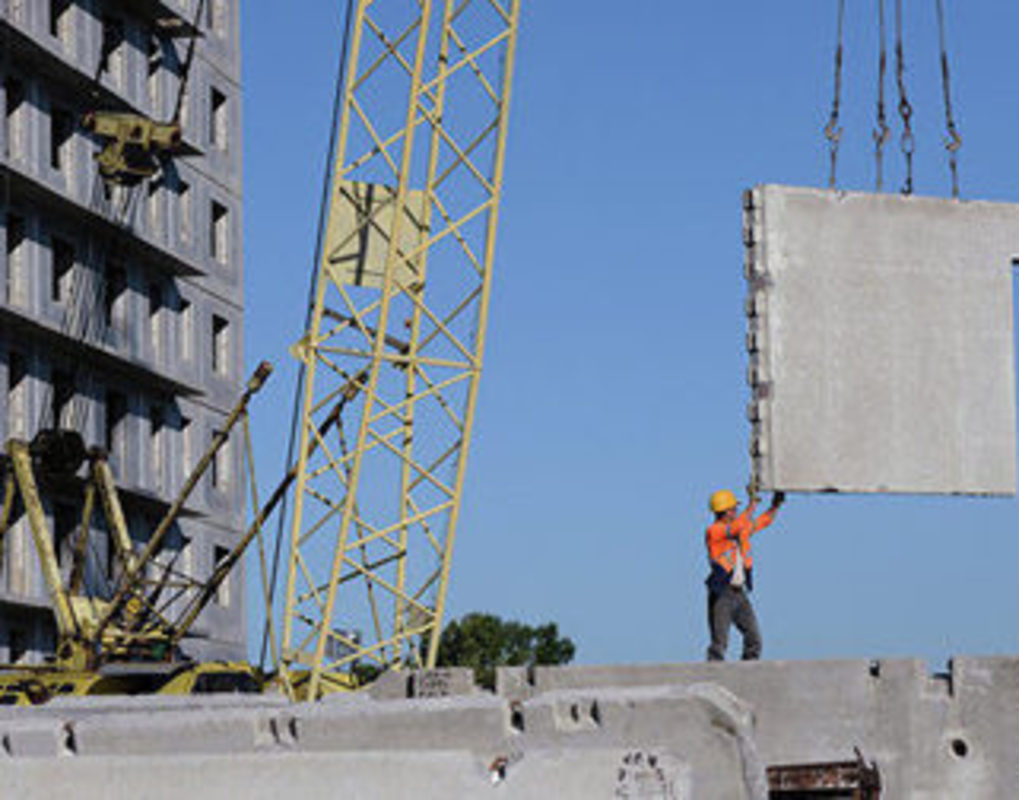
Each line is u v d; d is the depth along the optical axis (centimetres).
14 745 1892
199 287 8625
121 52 7919
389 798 1758
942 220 2566
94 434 7738
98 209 7706
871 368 2528
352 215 5975
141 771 1803
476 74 6034
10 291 7269
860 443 2523
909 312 2544
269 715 1894
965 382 2548
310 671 5781
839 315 2525
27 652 7144
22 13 7131
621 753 1744
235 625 8731
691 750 1778
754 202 2530
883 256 2544
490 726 1848
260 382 5906
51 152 7550
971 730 2138
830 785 2073
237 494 8881
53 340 7406
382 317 5894
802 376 2516
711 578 2564
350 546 5862
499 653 11788
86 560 7462
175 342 8388
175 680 4738
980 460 2547
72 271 7625
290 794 1773
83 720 1912
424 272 6053
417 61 5934
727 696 1784
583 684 2281
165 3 7988
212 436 8712
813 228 2530
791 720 2161
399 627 5934
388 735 1872
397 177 5909
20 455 6234
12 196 7212
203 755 1797
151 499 7906
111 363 7756
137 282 8081
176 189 8344
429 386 5991
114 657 5725
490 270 6025
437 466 6006
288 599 5806
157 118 8231
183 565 8406
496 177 6050
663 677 2231
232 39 8988
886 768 2136
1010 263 2577
